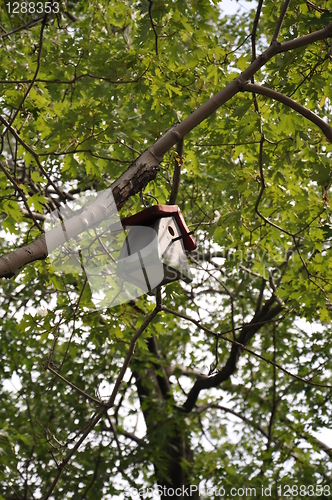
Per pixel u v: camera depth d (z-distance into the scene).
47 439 7.09
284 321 15.70
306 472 13.62
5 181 7.76
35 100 7.48
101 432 15.48
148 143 9.45
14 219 7.86
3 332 14.68
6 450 11.47
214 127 8.74
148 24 6.47
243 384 16.91
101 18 9.62
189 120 5.59
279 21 5.95
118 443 14.45
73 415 15.97
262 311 13.59
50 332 7.20
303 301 8.74
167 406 14.42
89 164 7.05
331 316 8.91
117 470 14.62
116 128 7.42
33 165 8.78
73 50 7.34
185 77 7.86
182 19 6.55
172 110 7.93
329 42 7.11
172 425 14.11
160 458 14.79
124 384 15.33
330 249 8.81
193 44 7.07
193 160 9.02
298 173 8.32
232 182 8.54
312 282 8.41
